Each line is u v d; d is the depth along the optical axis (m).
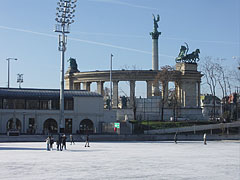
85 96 122.19
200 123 118.81
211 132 112.00
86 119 121.88
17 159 48.94
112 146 78.19
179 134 108.44
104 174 35.16
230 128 117.50
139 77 160.00
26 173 35.50
